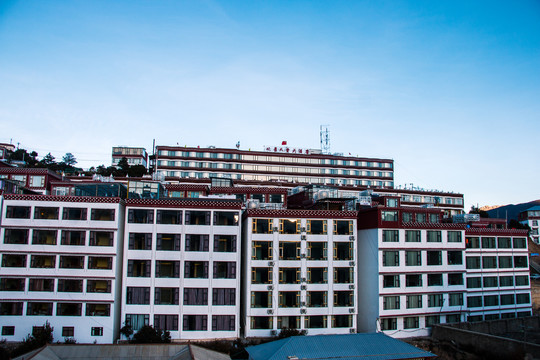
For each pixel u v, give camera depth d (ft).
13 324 192.34
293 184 443.32
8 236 197.47
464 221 284.61
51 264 197.67
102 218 203.00
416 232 235.61
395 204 275.59
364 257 237.25
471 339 208.95
